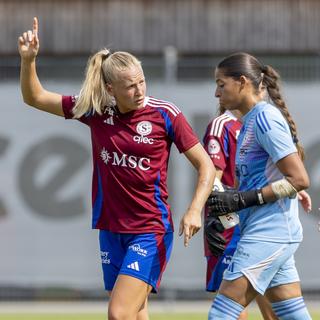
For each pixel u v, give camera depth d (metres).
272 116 20.19
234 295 20.33
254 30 46.94
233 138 24.22
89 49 47.06
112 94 21.12
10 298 41.59
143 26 47.09
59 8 47.16
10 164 41.31
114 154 21.19
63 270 41.25
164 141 21.30
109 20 47.12
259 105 20.58
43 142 41.38
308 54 46.78
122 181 21.20
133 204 21.27
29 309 40.28
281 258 20.38
